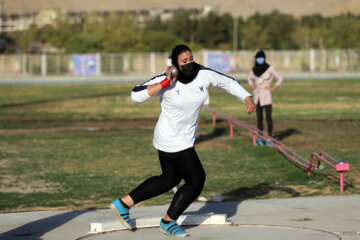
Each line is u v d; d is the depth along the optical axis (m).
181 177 7.58
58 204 10.25
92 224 7.80
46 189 11.77
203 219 8.10
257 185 11.76
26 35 132.25
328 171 12.88
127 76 81.38
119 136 20.39
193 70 7.16
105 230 7.78
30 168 14.27
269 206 9.42
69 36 130.62
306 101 34.66
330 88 47.50
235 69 85.75
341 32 128.75
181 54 7.08
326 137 19.06
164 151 7.36
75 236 7.63
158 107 33.06
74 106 34.03
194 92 7.21
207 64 83.31
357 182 11.62
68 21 135.50
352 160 14.28
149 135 20.66
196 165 7.36
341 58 87.25
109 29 118.12
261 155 15.26
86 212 9.29
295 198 10.11
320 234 7.46
